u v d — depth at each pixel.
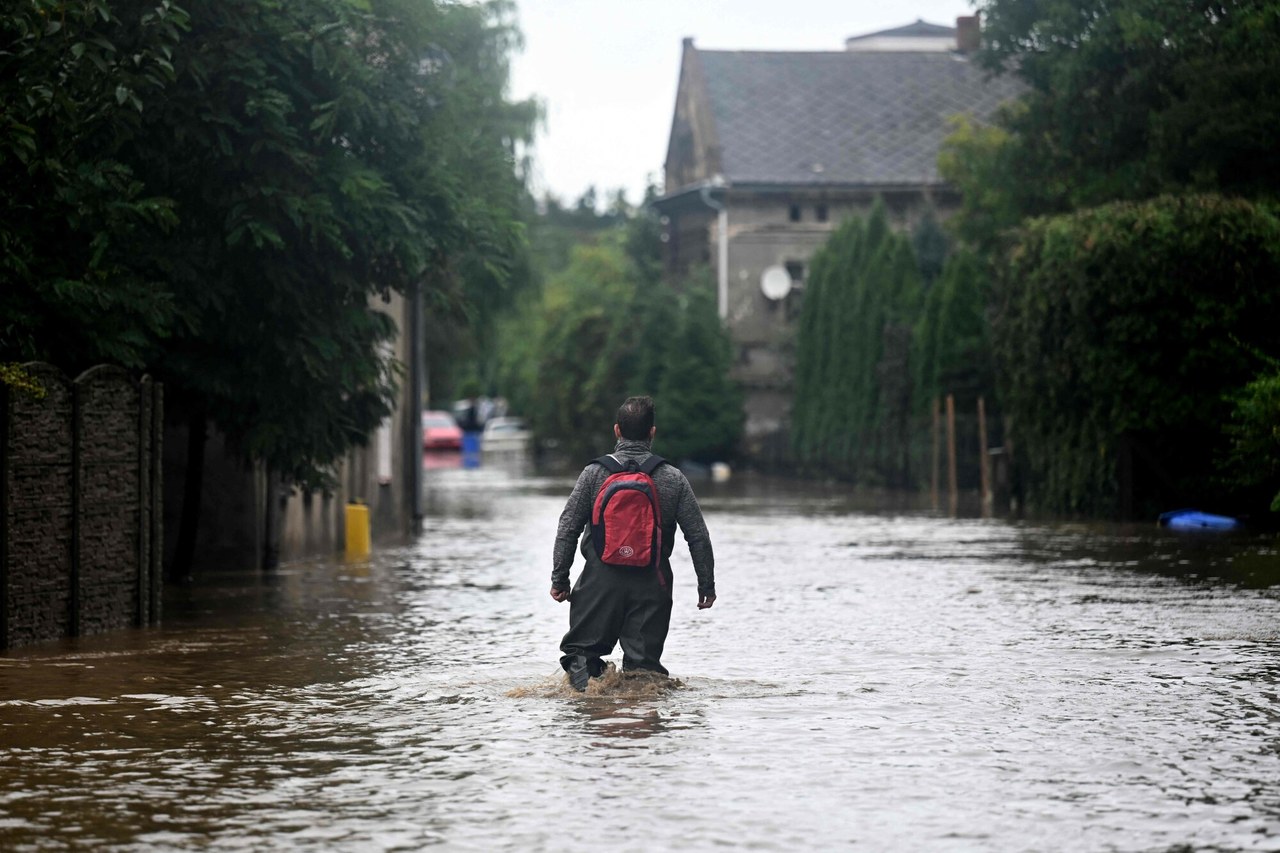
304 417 50.06
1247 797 19.19
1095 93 86.50
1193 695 26.55
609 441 179.75
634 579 27.05
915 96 187.00
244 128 43.97
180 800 19.22
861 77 188.25
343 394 54.47
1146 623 36.34
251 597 45.62
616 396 179.88
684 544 64.19
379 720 24.59
